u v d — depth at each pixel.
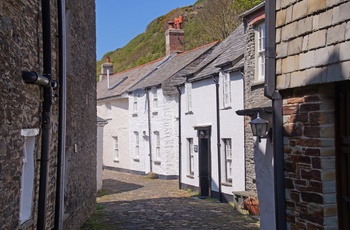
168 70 26.64
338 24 4.36
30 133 6.11
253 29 13.49
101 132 21.08
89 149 13.08
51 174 7.45
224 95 16.62
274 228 6.36
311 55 4.73
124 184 23.34
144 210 14.89
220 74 16.94
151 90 26.44
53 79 7.43
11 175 5.32
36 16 6.45
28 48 6.02
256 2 25.53
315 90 4.74
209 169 17.97
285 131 5.25
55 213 7.72
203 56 24.75
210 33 33.62
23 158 5.97
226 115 16.48
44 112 6.77
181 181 21.12
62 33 7.90
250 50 13.66
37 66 6.50
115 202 17.02
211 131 17.84
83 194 12.07
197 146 19.20
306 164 4.88
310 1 4.78
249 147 14.48
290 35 5.10
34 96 6.32
